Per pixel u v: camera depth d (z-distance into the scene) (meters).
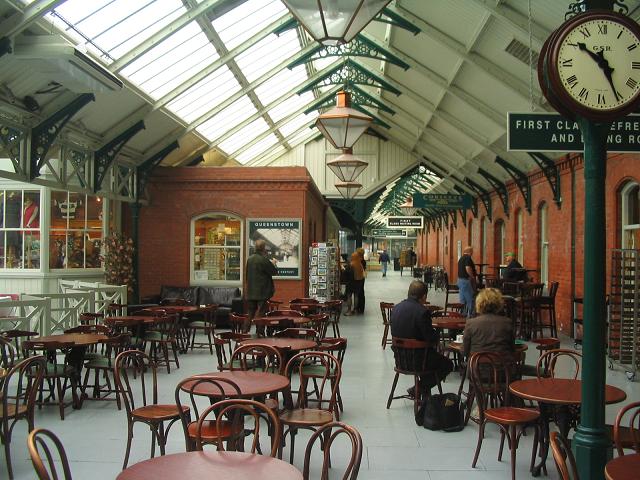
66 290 13.00
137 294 15.67
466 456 5.73
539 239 15.73
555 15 8.88
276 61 14.41
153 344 9.98
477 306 6.71
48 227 13.62
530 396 4.86
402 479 5.15
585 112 4.32
